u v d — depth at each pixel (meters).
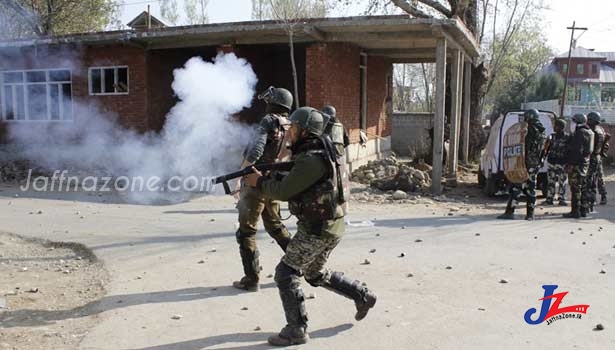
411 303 5.40
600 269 6.66
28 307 5.30
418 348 4.37
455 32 13.11
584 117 10.31
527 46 38.94
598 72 65.25
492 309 5.25
